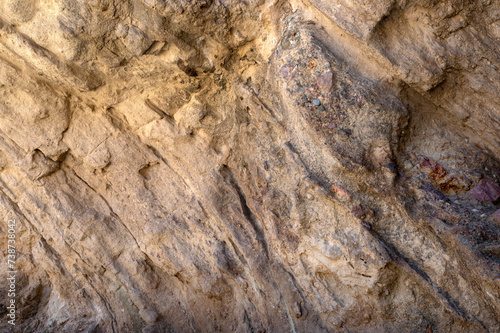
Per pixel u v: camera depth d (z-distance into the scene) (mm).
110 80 5227
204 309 6016
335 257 4230
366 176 4000
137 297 6348
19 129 5910
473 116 3811
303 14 4258
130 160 5918
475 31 3535
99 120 5836
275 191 4672
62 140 5977
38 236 6836
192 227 5832
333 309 4414
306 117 4129
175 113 5461
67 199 6328
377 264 3920
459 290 3621
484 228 3533
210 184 5504
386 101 3904
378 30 3758
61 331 6629
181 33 4434
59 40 4492
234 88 4949
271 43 4520
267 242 5094
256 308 5387
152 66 4844
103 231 6312
